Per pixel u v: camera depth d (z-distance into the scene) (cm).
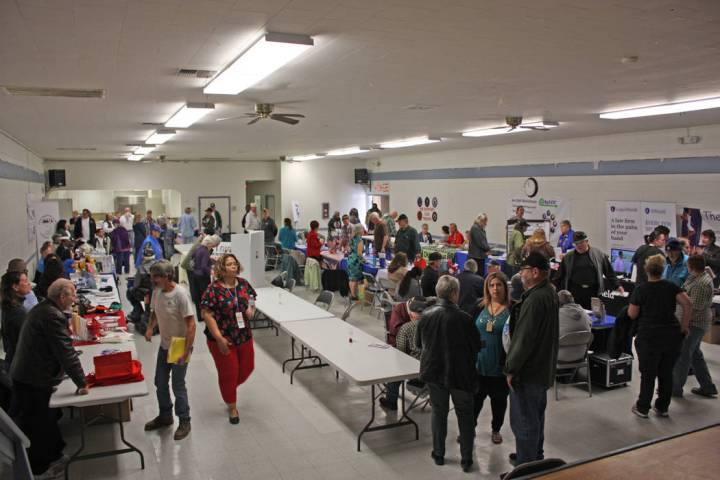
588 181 1168
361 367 464
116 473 428
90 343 532
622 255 993
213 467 437
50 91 612
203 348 771
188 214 1692
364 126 1008
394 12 352
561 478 156
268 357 722
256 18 360
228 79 512
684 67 521
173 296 487
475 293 635
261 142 1324
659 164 1018
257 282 907
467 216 1562
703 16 363
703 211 940
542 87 623
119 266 1449
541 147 1288
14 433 232
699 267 564
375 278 968
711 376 640
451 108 784
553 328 383
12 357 463
